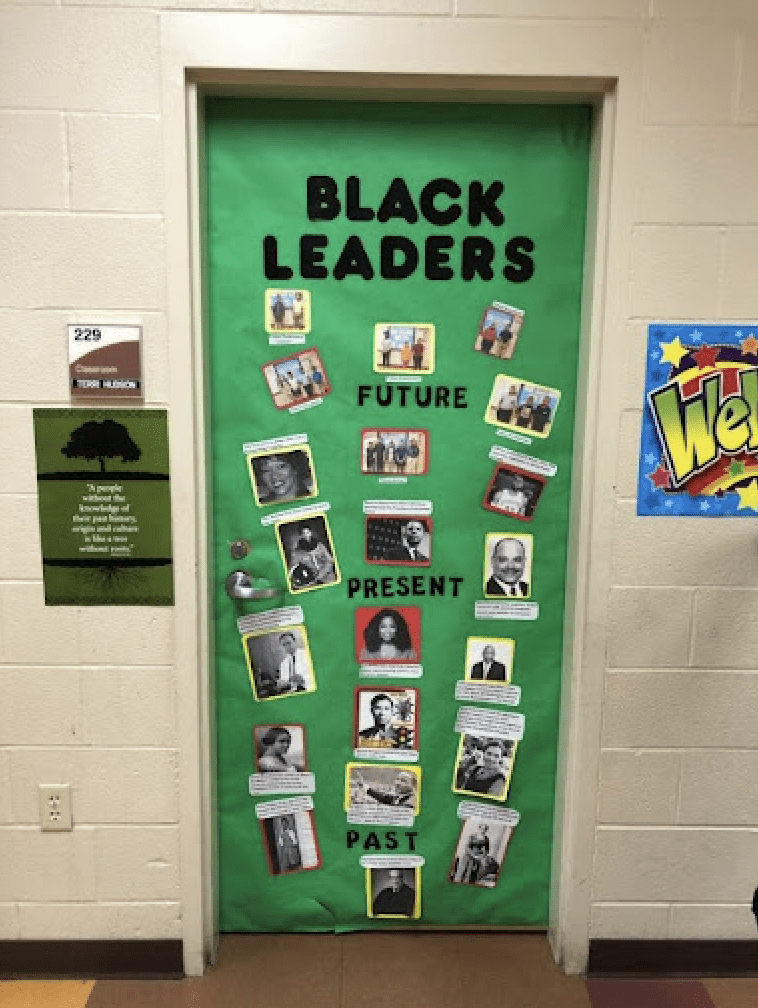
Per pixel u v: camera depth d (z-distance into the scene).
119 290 1.54
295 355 1.68
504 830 1.86
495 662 1.80
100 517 1.62
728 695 1.70
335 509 1.73
